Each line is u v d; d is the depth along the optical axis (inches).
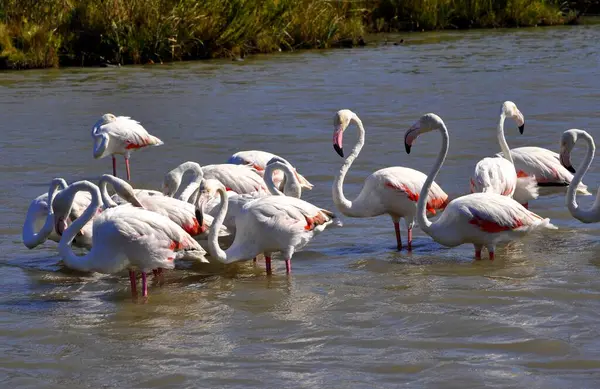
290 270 427.5
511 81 994.7
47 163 664.4
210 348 335.3
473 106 857.5
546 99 884.0
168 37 1199.6
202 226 426.9
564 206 532.1
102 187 436.5
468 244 470.6
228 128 776.9
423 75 1049.5
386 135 740.0
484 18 1574.8
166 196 446.9
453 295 385.4
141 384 304.8
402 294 389.7
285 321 362.0
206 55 1236.5
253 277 424.8
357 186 582.2
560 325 347.3
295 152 684.7
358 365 315.9
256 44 1284.4
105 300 395.2
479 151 677.9
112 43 1181.7
